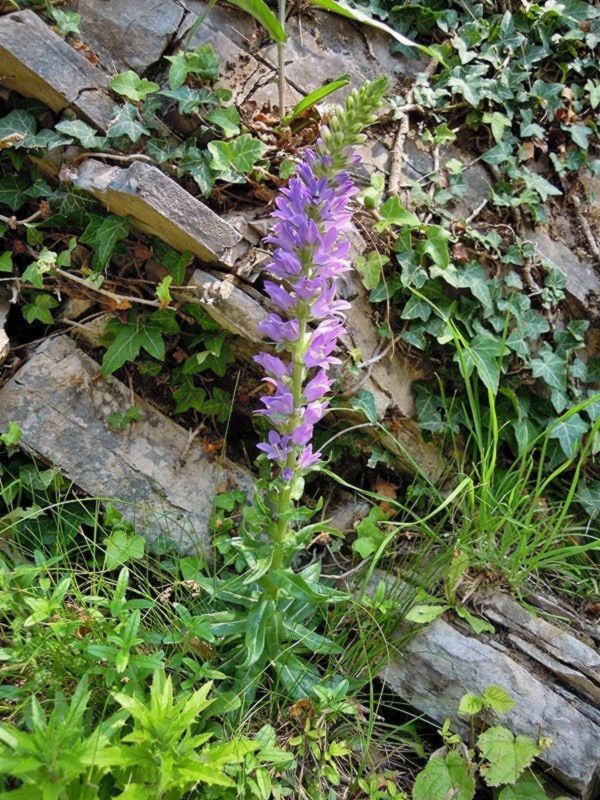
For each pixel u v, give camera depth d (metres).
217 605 0.51
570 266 0.66
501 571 0.55
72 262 0.56
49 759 0.32
